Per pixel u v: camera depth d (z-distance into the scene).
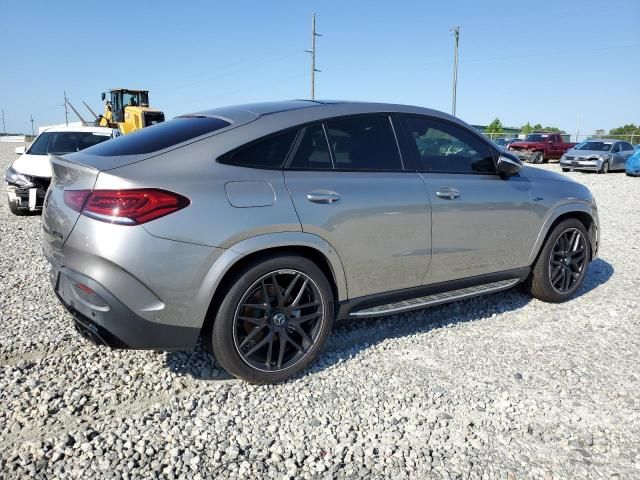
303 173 3.10
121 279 2.57
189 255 2.66
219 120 3.13
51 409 2.74
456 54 39.12
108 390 2.96
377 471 2.32
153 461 2.35
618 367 3.31
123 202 2.56
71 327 3.80
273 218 2.88
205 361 3.32
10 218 8.49
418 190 3.49
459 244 3.73
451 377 3.17
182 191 2.68
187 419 2.68
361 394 2.96
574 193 4.48
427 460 2.40
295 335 3.17
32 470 2.27
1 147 39.91
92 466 2.30
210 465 2.34
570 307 4.42
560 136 27.06
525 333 3.85
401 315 4.20
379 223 3.29
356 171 3.32
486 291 4.04
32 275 5.16
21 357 3.35
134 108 19.30
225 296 2.81
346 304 3.29
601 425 2.69
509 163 3.89
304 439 2.54
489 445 2.52
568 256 4.47
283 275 3.02
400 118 3.63
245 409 2.79
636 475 2.32
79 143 9.53
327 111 3.33
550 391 3.01
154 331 2.69
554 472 2.34
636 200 11.70
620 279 5.27
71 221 2.67
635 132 39.72
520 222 4.07
